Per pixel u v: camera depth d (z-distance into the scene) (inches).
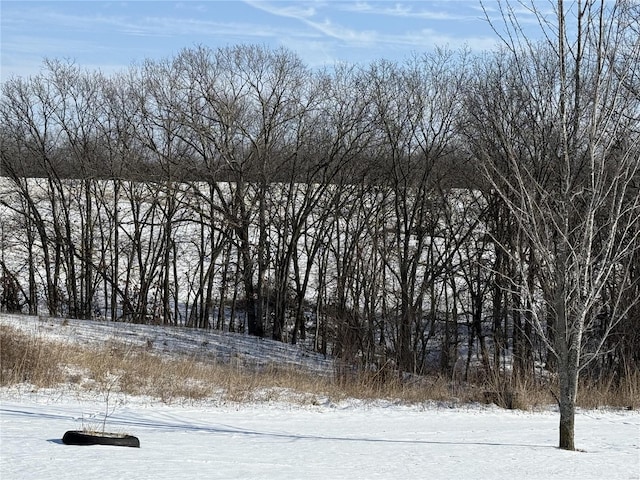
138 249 1717.5
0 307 1663.4
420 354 1513.3
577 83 478.6
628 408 872.3
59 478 297.6
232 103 1584.6
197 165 1652.3
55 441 413.1
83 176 1756.9
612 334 1067.9
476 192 1660.9
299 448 463.8
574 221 540.4
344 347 1302.9
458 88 1491.1
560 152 512.7
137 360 922.1
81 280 1768.0
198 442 466.6
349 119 1601.9
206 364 997.8
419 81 1545.3
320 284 1675.7
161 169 1653.5
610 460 450.3
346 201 1642.5
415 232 1596.9
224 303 1812.3
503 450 486.6
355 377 979.3
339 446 485.1
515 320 1332.4
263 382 905.5
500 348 1270.9
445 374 1312.7
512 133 919.7
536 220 529.0
